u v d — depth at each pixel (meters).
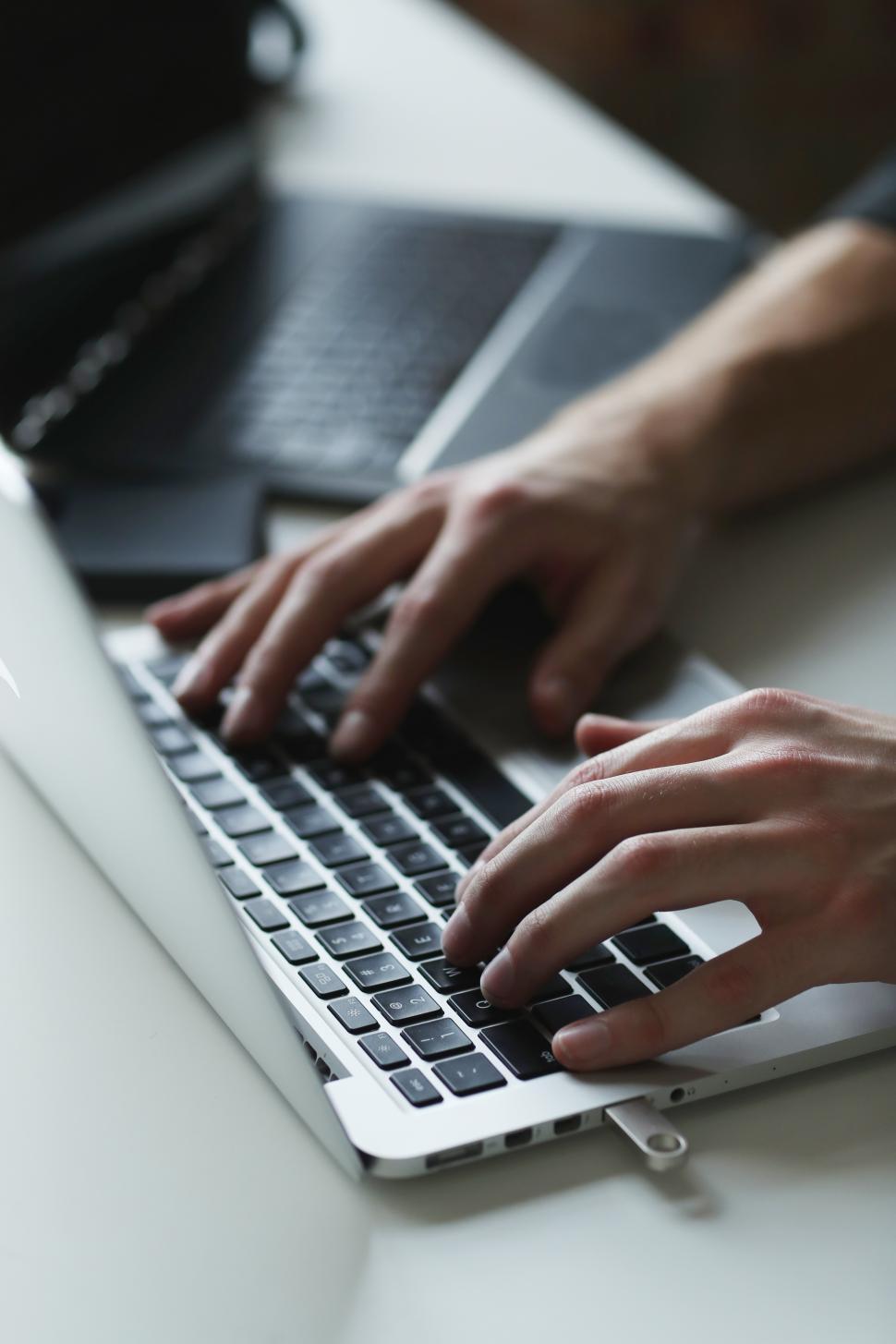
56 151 0.80
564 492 0.63
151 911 0.45
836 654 0.61
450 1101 0.39
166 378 0.79
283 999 0.43
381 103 1.18
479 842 0.50
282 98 1.19
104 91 0.84
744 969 0.42
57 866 0.48
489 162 1.10
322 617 0.58
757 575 0.67
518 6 2.53
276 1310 0.34
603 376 0.80
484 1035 0.42
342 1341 0.34
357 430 0.75
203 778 0.53
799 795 0.44
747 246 0.95
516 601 0.65
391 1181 0.38
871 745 0.46
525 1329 0.34
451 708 0.58
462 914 0.44
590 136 1.15
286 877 0.48
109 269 0.84
